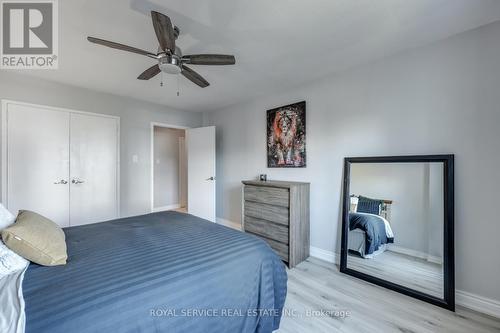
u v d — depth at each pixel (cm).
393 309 182
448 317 171
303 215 276
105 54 223
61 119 304
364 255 236
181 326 102
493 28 173
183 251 137
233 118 408
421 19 169
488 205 175
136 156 376
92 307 85
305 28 181
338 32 187
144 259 125
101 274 107
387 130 228
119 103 356
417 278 201
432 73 201
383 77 230
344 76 260
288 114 316
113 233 171
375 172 234
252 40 199
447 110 194
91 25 178
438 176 196
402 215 215
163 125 412
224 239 159
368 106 241
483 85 177
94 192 332
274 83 301
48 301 86
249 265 136
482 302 176
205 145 423
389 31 185
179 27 179
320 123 283
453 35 191
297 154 306
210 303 113
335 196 268
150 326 93
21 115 276
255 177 369
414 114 211
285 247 262
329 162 273
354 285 219
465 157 185
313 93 290
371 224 233
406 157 212
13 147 272
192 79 220
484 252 176
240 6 155
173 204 595
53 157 299
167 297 100
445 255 186
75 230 177
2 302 83
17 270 108
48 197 295
